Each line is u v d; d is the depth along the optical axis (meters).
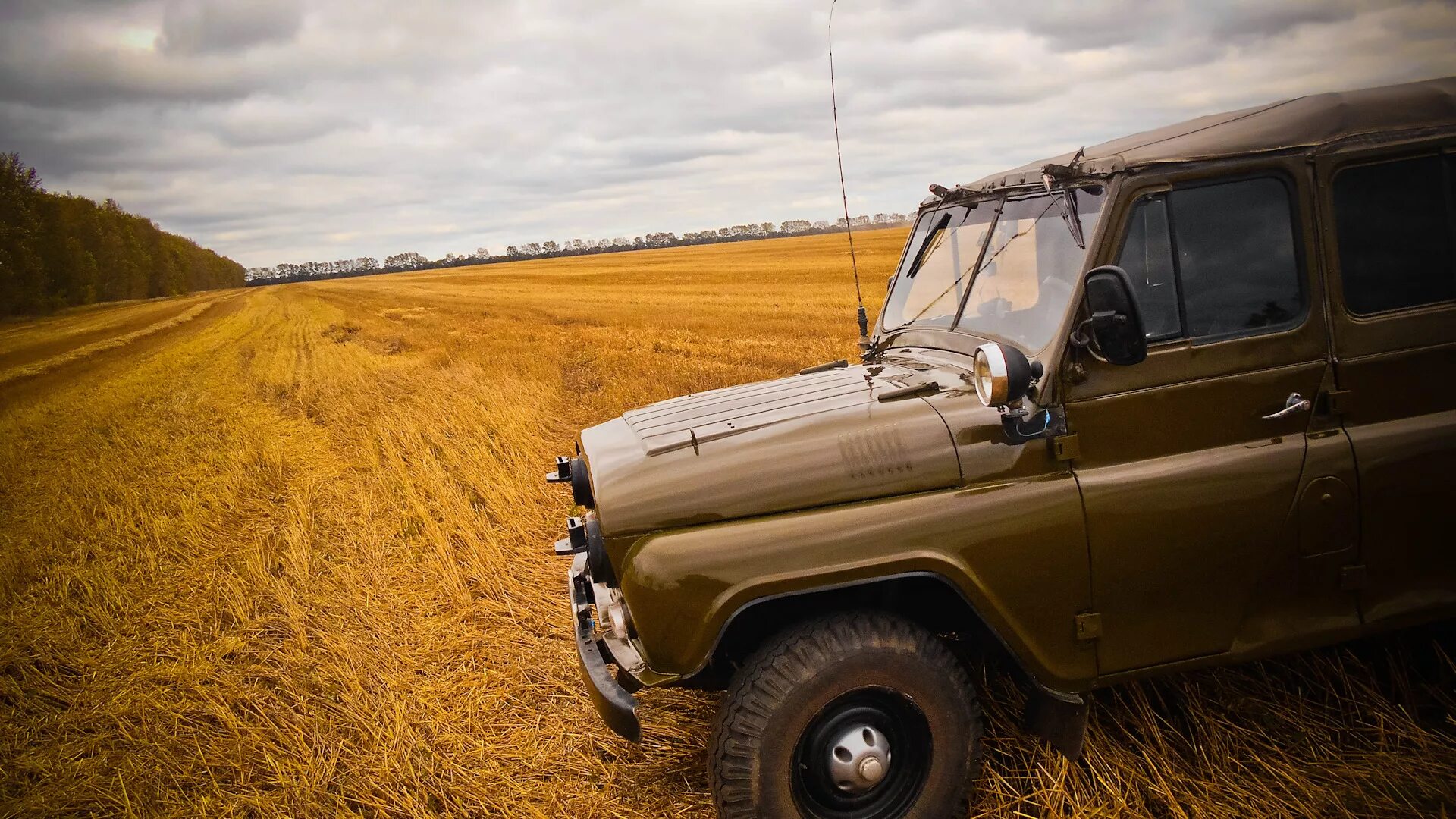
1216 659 2.56
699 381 10.60
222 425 11.59
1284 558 2.52
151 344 31.77
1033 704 2.65
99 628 4.91
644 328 19.97
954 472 2.44
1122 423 2.46
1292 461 2.48
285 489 7.62
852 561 2.32
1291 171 2.49
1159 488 2.44
